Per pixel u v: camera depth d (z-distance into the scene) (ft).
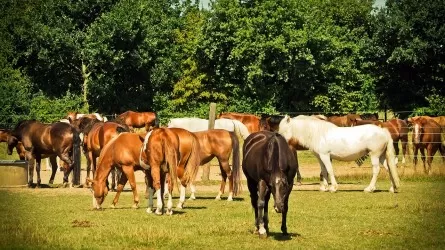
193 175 65.46
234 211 63.62
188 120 92.22
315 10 231.09
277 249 44.37
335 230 52.03
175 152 59.77
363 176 95.96
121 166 64.13
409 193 78.69
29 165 86.89
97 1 206.80
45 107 179.22
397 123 110.22
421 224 54.85
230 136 74.38
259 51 205.05
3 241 46.75
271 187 44.68
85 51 198.39
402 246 45.78
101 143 79.15
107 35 196.44
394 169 79.82
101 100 206.28
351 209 64.80
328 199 73.56
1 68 176.65
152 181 62.18
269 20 207.41
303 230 52.03
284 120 83.05
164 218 58.44
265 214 48.44
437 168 101.76
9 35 200.95
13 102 162.91
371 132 80.59
